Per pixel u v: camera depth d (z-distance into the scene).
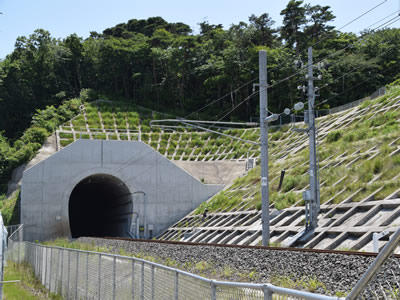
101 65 112.06
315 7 106.25
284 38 109.75
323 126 52.88
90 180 55.25
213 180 56.34
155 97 108.56
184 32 136.75
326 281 11.91
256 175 45.53
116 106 93.25
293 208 29.22
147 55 110.88
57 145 71.69
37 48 116.94
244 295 5.54
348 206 24.03
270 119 23.86
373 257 11.66
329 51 94.25
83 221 74.06
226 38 116.00
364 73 90.94
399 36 93.19
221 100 104.62
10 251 41.50
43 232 47.41
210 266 18.09
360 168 28.17
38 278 26.95
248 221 32.41
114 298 12.31
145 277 10.02
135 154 51.44
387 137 31.59
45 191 48.12
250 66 99.62
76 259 17.25
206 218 42.53
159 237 47.94
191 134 78.75
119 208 58.78
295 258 14.45
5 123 104.69
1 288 17.62
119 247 31.20
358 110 48.78
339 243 20.66
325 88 89.19
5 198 60.22
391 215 19.59
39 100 111.25
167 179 51.88
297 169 37.53
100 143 50.56
